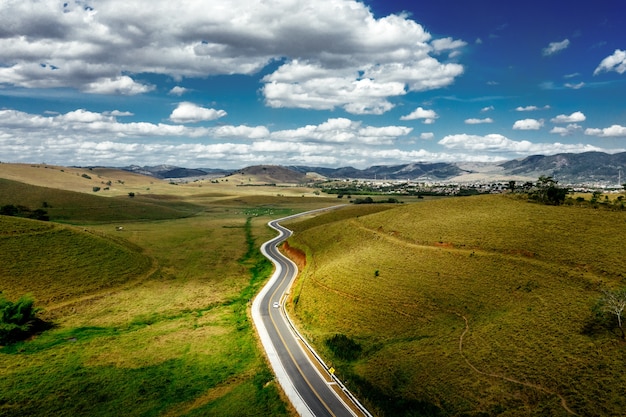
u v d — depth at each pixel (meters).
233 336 67.31
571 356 44.91
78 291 83.44
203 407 46.09
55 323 70.44
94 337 65.75
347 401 47.00
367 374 51.06
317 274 90.94
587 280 58.25
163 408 46.06
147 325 72.62
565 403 39.28
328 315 71.94
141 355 59.56
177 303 84.38
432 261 78.75
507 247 74.62
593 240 69.38
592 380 40.84
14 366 54.72
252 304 84.81
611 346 44.72
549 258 67.25
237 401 47.12
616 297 49.31
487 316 57.84
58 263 91.31
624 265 59.19
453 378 46.38
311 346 61.62
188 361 57.91
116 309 78.88
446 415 41.22
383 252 91.31
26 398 47.03
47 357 57.81
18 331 63.69
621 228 72.06
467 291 65.44
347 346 58.97
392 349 55.56
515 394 42.12
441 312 62.69
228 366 56.56
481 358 48.69
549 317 52.72
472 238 82.88
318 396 48.06
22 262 87.06
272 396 48.03
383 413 43.09
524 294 60.19
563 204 97.44
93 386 50.28
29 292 78.00
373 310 68.50
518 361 46.56
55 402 46.62
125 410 45.59
